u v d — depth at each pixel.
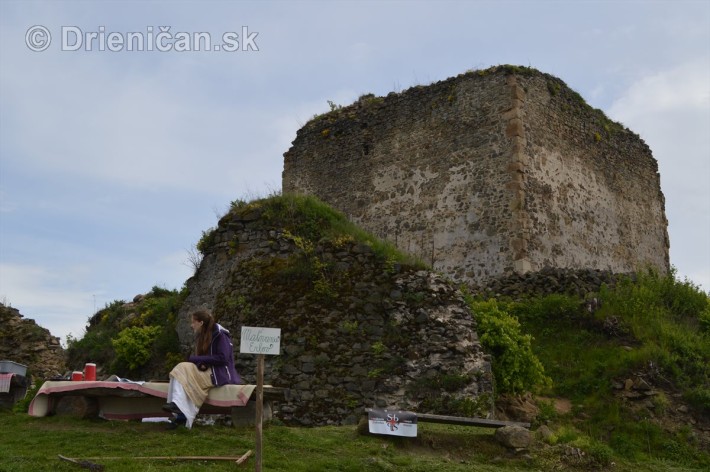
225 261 15.47
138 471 7.67
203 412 10.18
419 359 12.59
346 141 22.64
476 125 19.58
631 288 17.47
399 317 13.08
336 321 13.21
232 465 8.16
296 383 12.77
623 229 22.03
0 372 11.40
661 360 14.42
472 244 18.86
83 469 7.72
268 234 14.93
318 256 14.12
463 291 17.11
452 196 19.58
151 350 16.56
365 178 21.83
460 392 12.19
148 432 9.28
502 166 18.78
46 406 10.16
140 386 9.77
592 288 17.34
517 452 10.13
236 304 14.24
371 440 9.97
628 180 22.78
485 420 10.58
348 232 14.55
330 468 8.61
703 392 13.48
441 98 20.53
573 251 19.67
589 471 10.09
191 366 9.55
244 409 9.98
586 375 14.55
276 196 15.68
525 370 13.37
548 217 19.03
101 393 9.90
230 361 9.80
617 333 15.66
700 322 16.94
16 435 9.06
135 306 20.84
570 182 20.17
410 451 9.91
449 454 9.98
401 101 21.55
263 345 8.16
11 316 21.27
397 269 13.62
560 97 20.58
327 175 22.89
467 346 12.77
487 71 19.77
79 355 19.83
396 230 20.62
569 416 13.46
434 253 19.58
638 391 13.81
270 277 14.20
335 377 12.67
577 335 15.86
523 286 17.44
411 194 20.53
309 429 10.55
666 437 12.77
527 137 19.02
